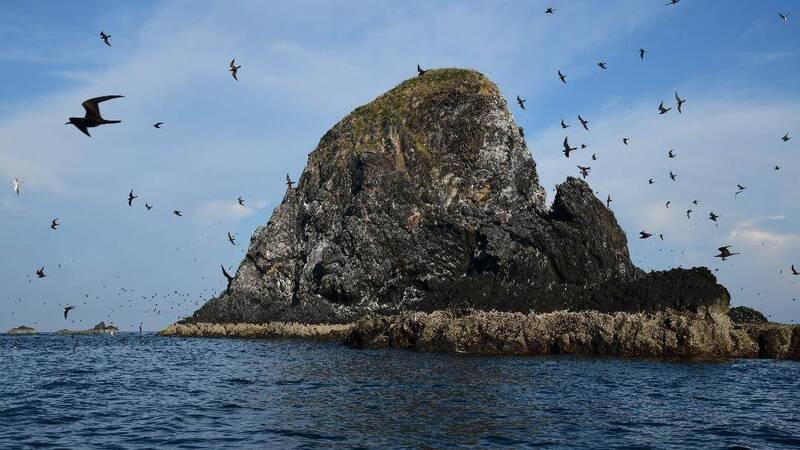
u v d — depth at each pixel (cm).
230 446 1955
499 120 11081
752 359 5306
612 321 5547
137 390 3275
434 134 11194
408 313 6700
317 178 11319
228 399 2922
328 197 10606
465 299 8094
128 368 4603
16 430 2203
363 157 10431
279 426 2264
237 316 10231
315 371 4181
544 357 5303
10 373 4275
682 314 5688
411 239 9831
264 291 10444
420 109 11556
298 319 9356
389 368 4347
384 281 9500
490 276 8781
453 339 5897
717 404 2859
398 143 11062
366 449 1920
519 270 8669
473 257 9438
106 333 16238
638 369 4316
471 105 11231
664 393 3173
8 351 7094
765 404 2883
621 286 6875
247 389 3288
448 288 8662
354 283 9406
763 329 5634
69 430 2203
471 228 9638
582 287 7694
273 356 5581
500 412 2567
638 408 2712
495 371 4125
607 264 8788
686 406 2788
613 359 5106
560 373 4016
